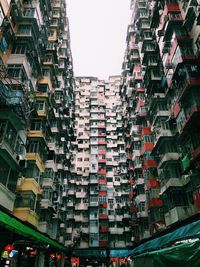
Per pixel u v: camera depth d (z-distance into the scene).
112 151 45.22
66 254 32.47
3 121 13.06
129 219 37.22
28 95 15.85
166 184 18.83
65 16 34.78
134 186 30.14
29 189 16.88
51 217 23.28
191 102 15.98
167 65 18.64
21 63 16.44
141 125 28.11
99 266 40.84
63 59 30.98
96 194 39.47
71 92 37.97
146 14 27.81
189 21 17.48
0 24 15.02
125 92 38.91
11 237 11.95
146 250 15.02
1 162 12.91
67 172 35.41
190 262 5.51
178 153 19.19
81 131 47.72
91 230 36.66
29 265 18.20
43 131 20.64
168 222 18.44
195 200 15.23
